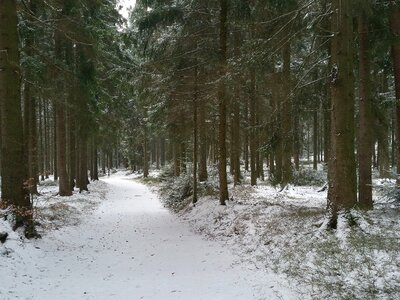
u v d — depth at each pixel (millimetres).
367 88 10680
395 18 10344
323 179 25281
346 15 8828
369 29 10812
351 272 6559
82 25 12953
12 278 7164
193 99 17656
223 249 10375
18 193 10070
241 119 24688
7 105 10031
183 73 17109
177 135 20812
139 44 17703
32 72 13094
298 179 24891
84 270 8484
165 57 16766
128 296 6547
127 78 17641
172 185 24859
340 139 8953
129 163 63344
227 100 15305
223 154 15484
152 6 16078
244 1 13242
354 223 8508
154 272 8352
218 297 6391
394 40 10258
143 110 24969
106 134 28312
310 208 12461
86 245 11211
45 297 6398
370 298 5512
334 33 8953
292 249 8484
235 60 12875
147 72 16969
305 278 6816
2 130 10117
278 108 11367
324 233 8625
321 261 7277
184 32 16094
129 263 9234
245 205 14242
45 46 16625
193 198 18406
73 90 13945
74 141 24844
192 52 16172
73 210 16641
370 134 10695
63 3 12609
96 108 19219
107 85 22062
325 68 11289
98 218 17000
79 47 14617
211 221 14102
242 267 8359
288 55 13133
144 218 17266
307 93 11172
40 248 9609
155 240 12195
